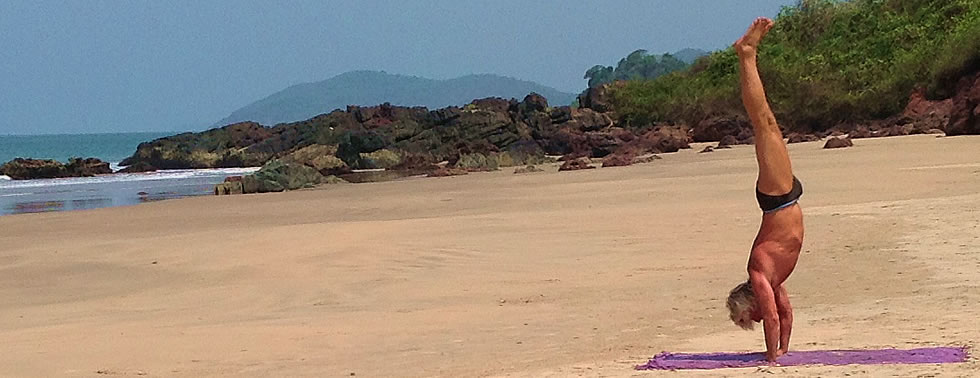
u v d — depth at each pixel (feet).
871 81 204.23
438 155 206.49
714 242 48.39
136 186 160.45
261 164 235.20
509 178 124.88
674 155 154.30
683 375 20.53
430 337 31.01
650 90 255.09
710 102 229.25
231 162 237.66
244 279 47.19
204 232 69.00
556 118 230.68
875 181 74.02
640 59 647.15
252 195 119.03
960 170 78.07
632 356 25.12
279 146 242.58
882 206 55.52
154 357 29.86
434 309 36.45
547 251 49.26
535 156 181.78
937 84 179.42
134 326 36.40
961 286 31.89
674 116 235.81
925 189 65.31
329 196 109.40
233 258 53.26
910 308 28.99
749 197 70.38
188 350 30.76
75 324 37.76
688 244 48.32
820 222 51.11
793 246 21.66
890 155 105.50
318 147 217.15
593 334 29.68
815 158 109.19
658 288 37.45
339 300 40.24
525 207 76.79
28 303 44.55
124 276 50.70
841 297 32.35
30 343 33.30
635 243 49.75
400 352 28.78
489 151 203.92
